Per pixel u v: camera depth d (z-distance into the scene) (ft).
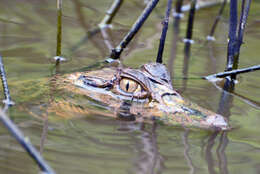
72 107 24.88
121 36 42.01
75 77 28.17
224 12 51.19
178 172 19.40
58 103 25.27
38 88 27.20
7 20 43.47
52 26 43.16
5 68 31.19
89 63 33.78
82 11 48.14
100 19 46.09
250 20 47.83
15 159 19.77
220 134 23.03
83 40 40.22
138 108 24.47
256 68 31.04
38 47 37.01
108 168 19.40
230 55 33.06
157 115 23.94
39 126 22.91
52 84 27.71
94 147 21.24
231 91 29.91
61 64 33.12
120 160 20.16
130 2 52.42
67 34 41.47
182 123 23.48
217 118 23.76
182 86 30.07
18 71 30.76
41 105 25.13
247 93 29.81
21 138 15.72
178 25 46.85
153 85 25.41
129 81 25.27
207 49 40.22
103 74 27.63
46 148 20.76
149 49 38.55
